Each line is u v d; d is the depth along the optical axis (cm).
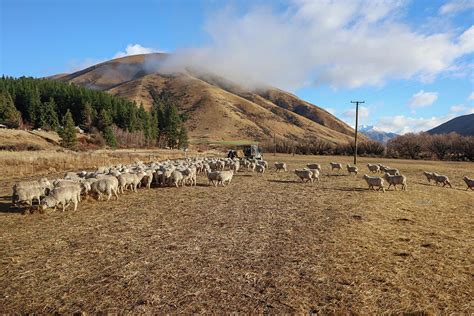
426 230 1402
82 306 771
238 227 1409
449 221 1583
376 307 777
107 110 12038
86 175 2508
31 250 1124
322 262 1030
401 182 2519
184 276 925
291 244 1193
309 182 2909
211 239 1245
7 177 2969
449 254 1112
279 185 2702
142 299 802
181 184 2673
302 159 7219
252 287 865
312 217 1592
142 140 11038
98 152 6562
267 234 1312
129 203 1894
